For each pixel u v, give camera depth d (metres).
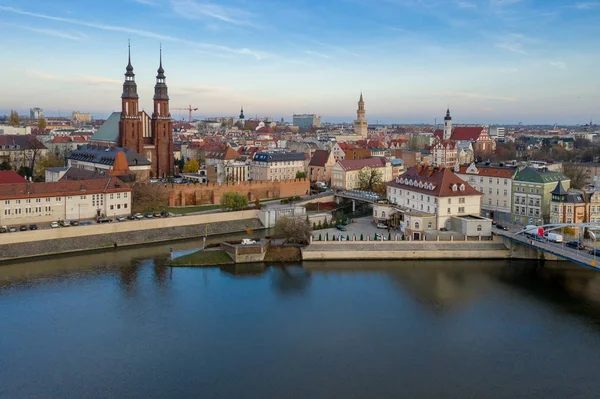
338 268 168.25
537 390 99.19
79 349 112.62
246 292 146.25
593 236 173.62
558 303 139.38
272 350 113.31
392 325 125.75
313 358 110.00
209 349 113.38
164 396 96.44
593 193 191.00
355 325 125.62
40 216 194.00
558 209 190.12
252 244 177.75
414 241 179.62
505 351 113.56
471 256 177.62
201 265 169.25
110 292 144.38
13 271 159.88
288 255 175.62
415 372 105.00
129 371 104.44
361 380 101.94
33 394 96.88
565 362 109.19
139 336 118.88
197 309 134.00
